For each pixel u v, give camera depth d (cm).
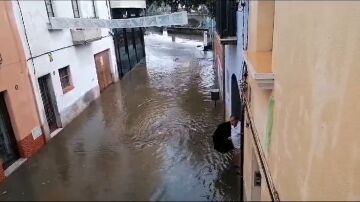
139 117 1032
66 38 1102
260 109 397
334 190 251
